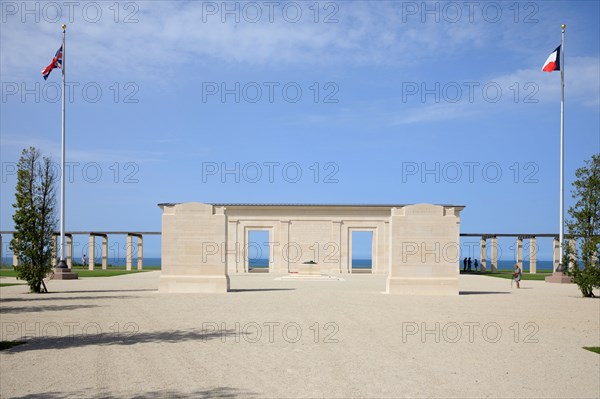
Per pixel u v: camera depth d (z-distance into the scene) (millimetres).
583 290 31641
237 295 30203
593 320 20156
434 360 12992
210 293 31703
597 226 32156
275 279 49531
